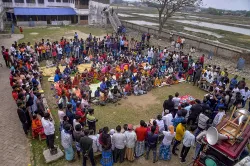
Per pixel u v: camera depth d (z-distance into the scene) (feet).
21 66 48.62
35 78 44.55
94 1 134.21
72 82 48.62
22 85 37.09
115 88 45.44
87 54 70.90
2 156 28.19
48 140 28.71
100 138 26.27
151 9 384.06
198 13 358.84
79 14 134.21
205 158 24.67
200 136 26.05
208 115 35.73
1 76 53.21
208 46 86.07
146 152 30.07
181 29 157.58
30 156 28.53
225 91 42.34
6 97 43.27
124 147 28.02
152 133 27.37
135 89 49.14
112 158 27.71
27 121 32.60
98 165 28.07
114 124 37.47
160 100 47.62
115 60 65.41
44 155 28.45
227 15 357.41
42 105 33.96
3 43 81.71
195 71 55.77
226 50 79.61
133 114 41.22
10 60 58.49
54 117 38.04
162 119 32.71
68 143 26.99
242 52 74.64
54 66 61.98
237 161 23.41
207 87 53.31
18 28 113.39
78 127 26.55
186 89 54.34
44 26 125.18
